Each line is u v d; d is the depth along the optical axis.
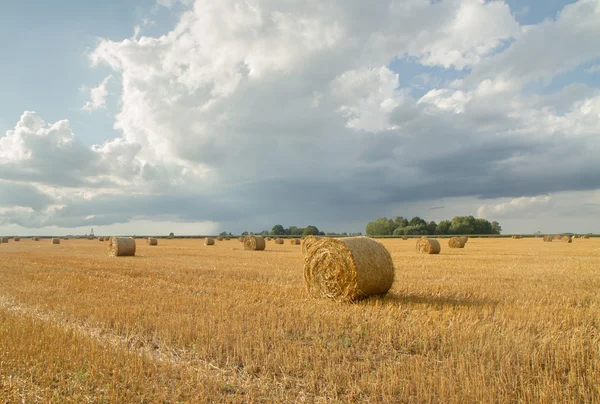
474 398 5.13
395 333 7.94
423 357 6.78
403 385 5.64
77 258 27.27
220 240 79.44
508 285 14.09
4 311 9.90
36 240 80.06
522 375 5.73
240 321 8.83
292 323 8.69
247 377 6.08
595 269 19.12
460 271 18.62
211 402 5.28
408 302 11.22
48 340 7.43
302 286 14.51
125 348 7.15
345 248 12.16
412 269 19.53
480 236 103.31
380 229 128.75
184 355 7.07
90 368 6.22
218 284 14.78
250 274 17.73
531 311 9.48
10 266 21.11
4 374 6.12
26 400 5.32
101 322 9.07
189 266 21.23
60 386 5.70
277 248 45.38
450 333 7.74
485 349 6.72
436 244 33.69
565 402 5.02
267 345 7.41
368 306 10.77
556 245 49.66
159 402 5.23
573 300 11.25
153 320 8.95
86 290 13.27
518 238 88.25
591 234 107.38
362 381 5.71
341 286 12.12
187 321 8.83
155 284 14.68
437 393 5.39
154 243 54.38
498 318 8.98
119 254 29.75
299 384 5.81
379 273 12.43
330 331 8.30
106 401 5.26
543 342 7.04
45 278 16.25
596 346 6.97
